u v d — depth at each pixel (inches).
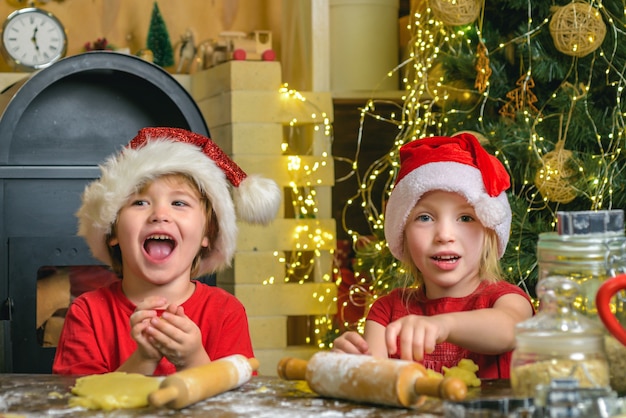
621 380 40.4
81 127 112.5
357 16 127.3
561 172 91.0
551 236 42.9
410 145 65.1
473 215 61.7
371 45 127.4
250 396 43.4
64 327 67.2
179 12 143.3
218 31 144.9
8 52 124.0
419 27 113.9
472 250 61.5
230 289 119.6
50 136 111.5
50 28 125.6
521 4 98.1
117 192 66.0
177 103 109.6
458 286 62.8
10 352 104.0
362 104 129.6
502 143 96.0
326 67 121.8
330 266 120.0
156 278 65.5
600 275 41.6
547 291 38.8
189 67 135.1
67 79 111.7
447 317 51.3
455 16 95.4
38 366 104.7
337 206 140.9
